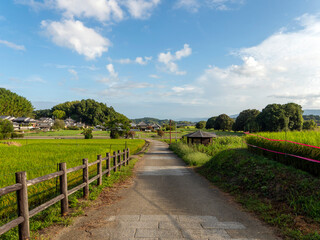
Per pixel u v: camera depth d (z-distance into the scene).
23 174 3.46
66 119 154.75
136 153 23.84
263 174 7.25
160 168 13.00
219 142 28.22
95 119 159.75
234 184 7.90
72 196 6.25
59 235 3.90
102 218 4.80
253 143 10.72
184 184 8.69
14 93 148.75
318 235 3.73
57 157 14.08
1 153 16.59
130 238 3.78
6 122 61.19
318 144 6.23
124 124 66.62
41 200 5.87
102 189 7.37
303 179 5.88
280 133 9.65
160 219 4.75
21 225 3.46
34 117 162.00
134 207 5.64
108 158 9.16
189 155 16.61
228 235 3.93
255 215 5.07
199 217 4.91
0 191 2.91
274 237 3.86
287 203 5.30
